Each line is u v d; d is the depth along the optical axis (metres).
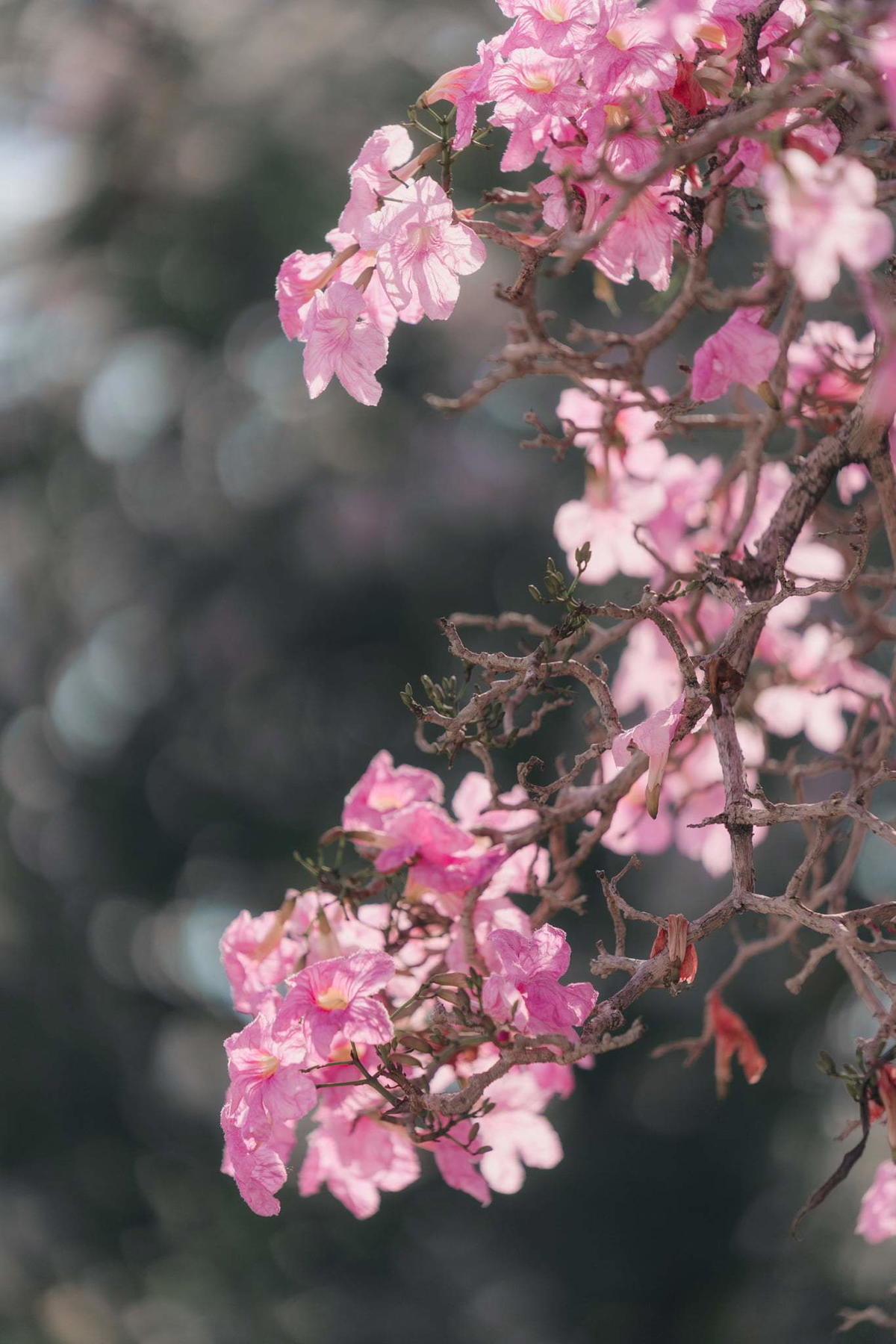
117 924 11.27
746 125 1.10
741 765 1.35
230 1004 11.12
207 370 10.34
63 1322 9.17
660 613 1.38
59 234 10.55
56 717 11.39
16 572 11.26
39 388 10.69
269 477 10.09
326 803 10.51
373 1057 1.59
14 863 11.15
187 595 10.40
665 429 1.65
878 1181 1.79
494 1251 10.31
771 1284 9.03
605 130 1.42
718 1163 9.67
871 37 1.14
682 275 1.98
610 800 1.72
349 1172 1.69
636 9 1.42
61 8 10.65
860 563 1.36
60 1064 10.65
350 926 1.76
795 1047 8.81
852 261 0.97
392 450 9.67
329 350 1.44
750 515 1.78
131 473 10.73
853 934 1.26
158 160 9.95
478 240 1.43
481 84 1.45
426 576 9.47
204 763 10.73
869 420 1.47
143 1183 10.51
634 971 1.28
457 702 1.50
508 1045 1.29
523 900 3.24
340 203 9.23
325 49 9.55
